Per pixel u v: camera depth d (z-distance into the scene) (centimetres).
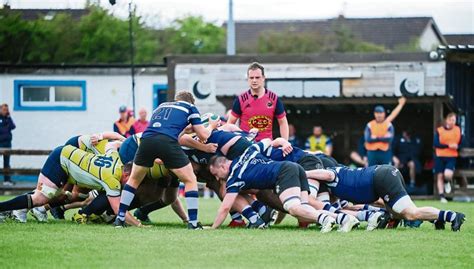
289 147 3294
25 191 6244
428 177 6738
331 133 7119
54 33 10525
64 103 7650
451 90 6800
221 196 3316
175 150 3097
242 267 2250
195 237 2809
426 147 6925
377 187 3148
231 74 6800
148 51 11269
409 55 6619
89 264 2292
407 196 3139
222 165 3161
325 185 3219
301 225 3281
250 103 3644
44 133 7669
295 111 7094
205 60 6812
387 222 3134
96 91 7612
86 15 10875
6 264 2292
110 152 3306
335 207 3281
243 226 3275
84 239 2741
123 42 10981
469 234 2989
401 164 6562
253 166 3131
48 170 3325
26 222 3316
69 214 3828
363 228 3234
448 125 5925
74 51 10669
